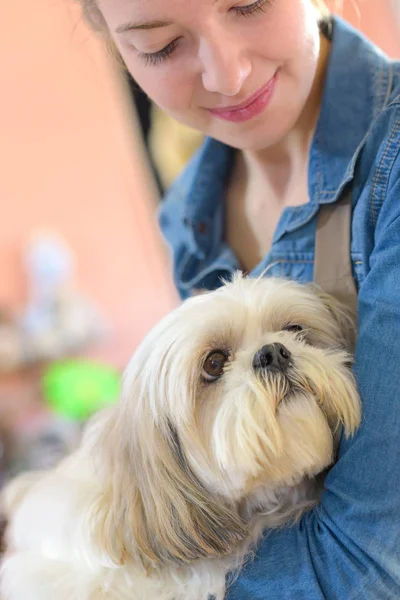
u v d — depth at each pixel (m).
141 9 1.46
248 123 1.66
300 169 1.85
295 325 1.77
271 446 1.53
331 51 1.76
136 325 4.98
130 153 4.09
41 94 4.71
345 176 1.64
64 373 4.28
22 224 4.80
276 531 1.58
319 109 1.79
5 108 4.69
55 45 4.66
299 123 1.82
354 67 1.73
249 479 1.60
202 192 2.14
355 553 1.33
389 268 1.39
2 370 4.50
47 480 1.90
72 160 4.78
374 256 1.47
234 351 1.70
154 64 1.62
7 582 1.79
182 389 1.63
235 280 1.84
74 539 1.69
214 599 1.62
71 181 4.80
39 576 1.72
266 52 1.54
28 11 4.60
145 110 3.54
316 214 1.73
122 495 1.68
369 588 1.31
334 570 1.36
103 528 1.67
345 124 1.70
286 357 1.60
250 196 2.08
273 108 1.64
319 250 1.73
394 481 1.30
